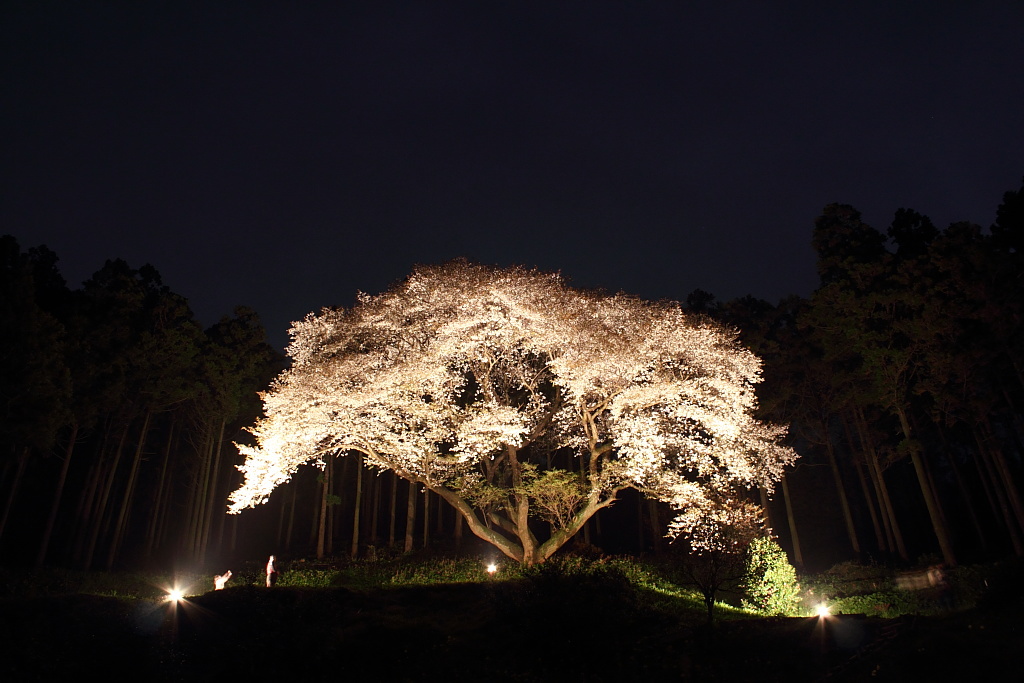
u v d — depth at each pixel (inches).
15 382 796.0
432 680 403.5
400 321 795.4
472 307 794.8
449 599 585.6
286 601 544.1
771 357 1173.7
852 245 1092.5
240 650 442.6
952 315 853.8
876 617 480.4
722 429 785.6
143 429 1127.6
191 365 1157.1
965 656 355.3
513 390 927.0
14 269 828.0
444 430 801.6
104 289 1041.5
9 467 901.2
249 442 1460.4
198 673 409.4
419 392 792.3
